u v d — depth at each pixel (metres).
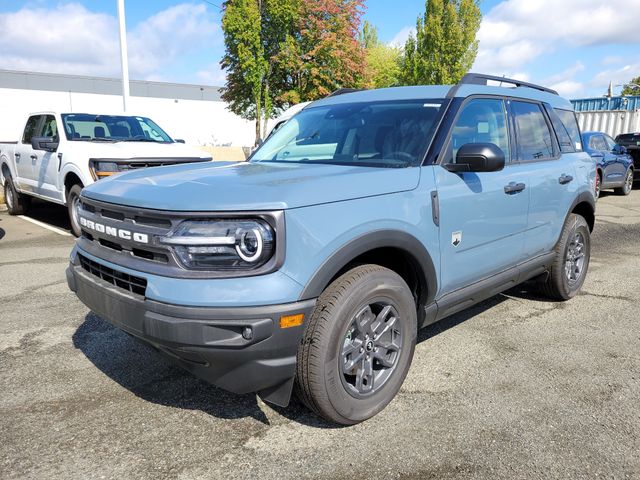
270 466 2.50
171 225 2.43
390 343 2.94
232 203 2.38
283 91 23.50
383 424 2.85
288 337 2.41
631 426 2.84
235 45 20.95
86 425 2.83
